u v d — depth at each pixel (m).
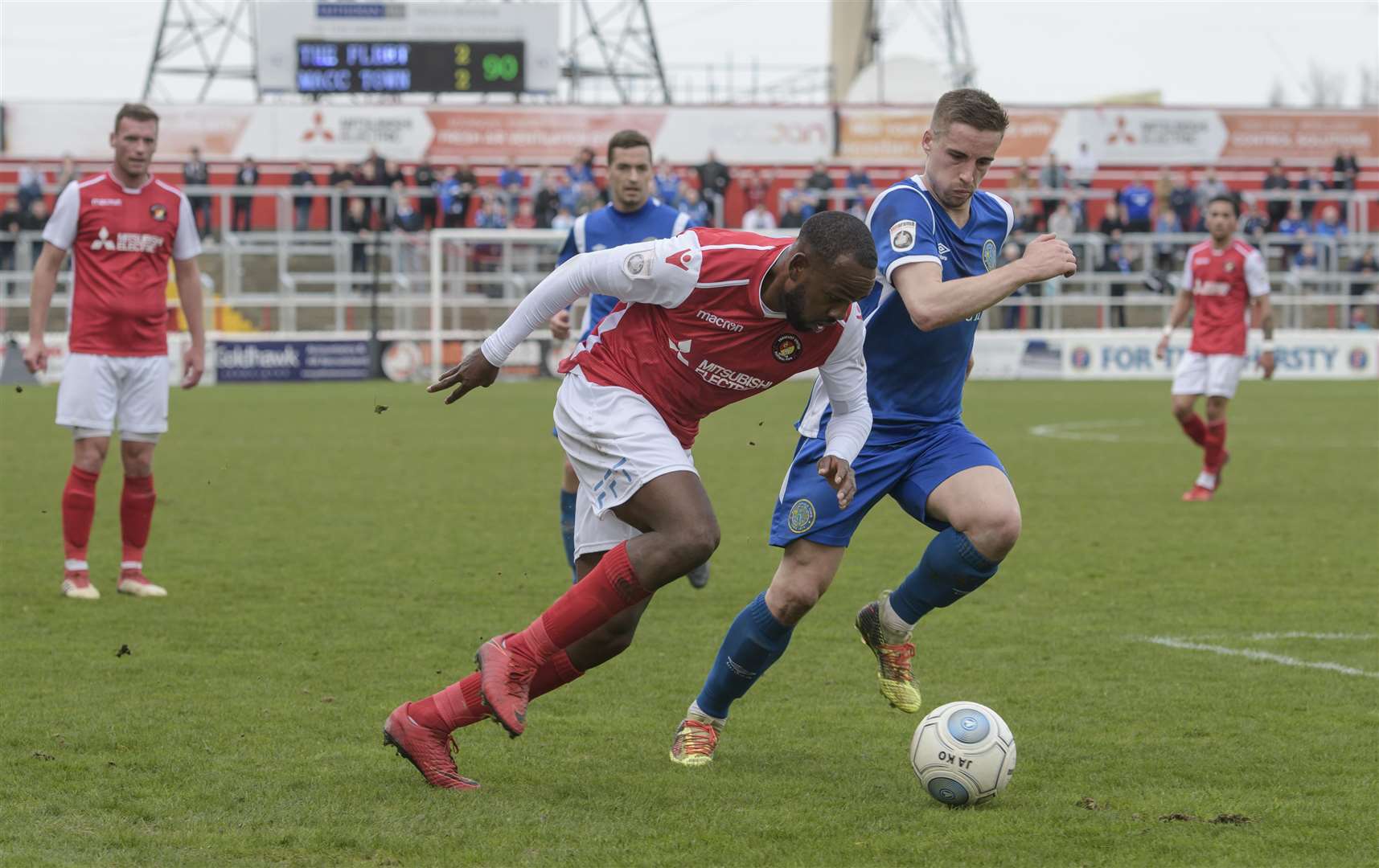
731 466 24.28
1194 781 7.55
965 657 10.62
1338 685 9.74
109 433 12.98
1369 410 36.81
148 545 15.91
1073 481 22.30
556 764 7.85
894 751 8.20
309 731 8.41
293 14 61.47
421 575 14.10
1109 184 62.38
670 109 61.47
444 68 62.00
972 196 8.62
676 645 11.07
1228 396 20.05
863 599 13.09
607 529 7.58
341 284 50.69
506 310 49.41
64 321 49.41
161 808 6.91
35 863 6.10
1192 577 14.09
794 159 61.97
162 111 59.09
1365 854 6.39
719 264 7.07
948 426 8.66
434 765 7.29
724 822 6.80
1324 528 17.41
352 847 6.39
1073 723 8.73
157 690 9.38
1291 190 57.31
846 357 7.50
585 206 51.62
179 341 45.84
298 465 24.17
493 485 21.48
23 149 59.25
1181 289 20.33
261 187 54.38
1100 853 6.41
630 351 7.40
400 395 41.00
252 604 12.59
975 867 6.21
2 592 13.09
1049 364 49.88
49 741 8.10
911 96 70.56
